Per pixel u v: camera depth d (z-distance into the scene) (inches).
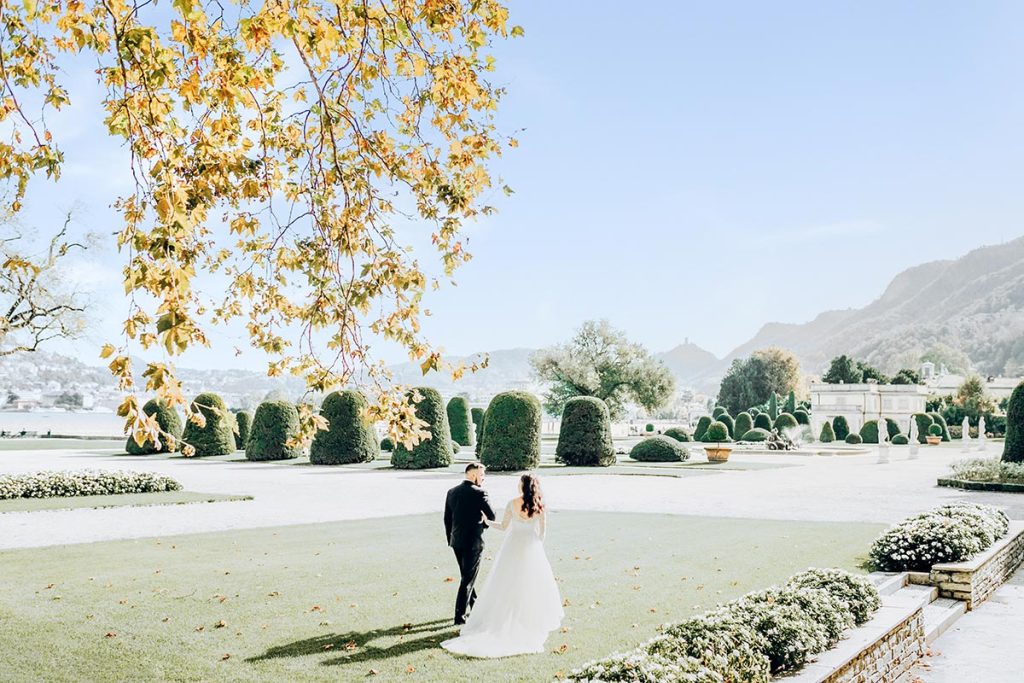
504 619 277.7
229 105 181.9
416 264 223.1
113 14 175.6
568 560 432.8
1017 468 892.0
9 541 496.1
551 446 2014.0
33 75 214.1
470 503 303.7
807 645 236.7
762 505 732.7
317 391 215.5
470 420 1765.5
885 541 430.9
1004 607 404.8
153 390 149.9
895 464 1441.9
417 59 216.8
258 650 265.0
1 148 199.5
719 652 214.7
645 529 557.6
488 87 227.1
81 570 398.9
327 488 879.7
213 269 222.4
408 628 294.0
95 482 775.1
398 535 524.7
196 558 434.9
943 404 3570.4
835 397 3538.4
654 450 1413.6
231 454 1480.1
